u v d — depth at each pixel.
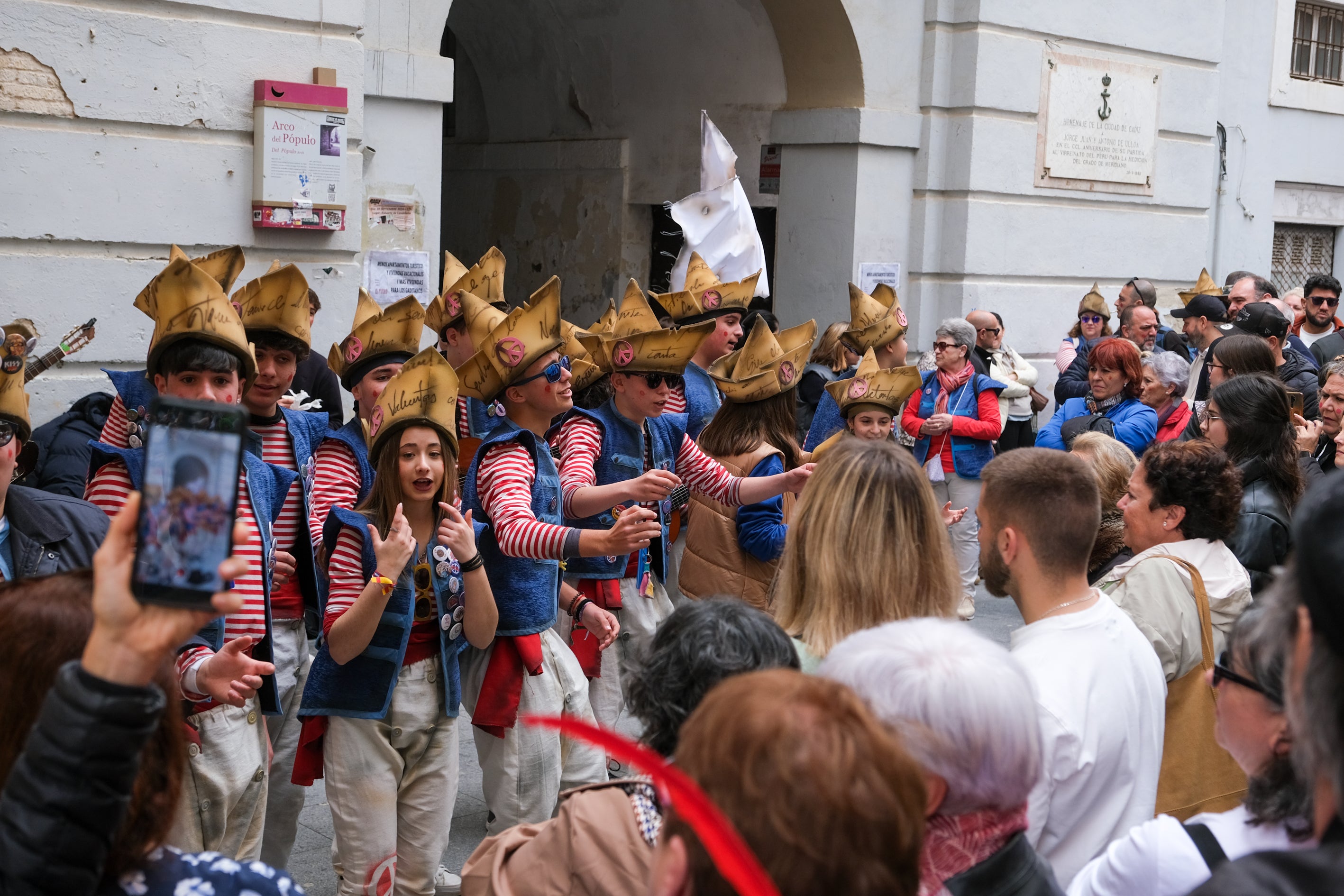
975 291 10.34
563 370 3.76
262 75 6.37
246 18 6.30
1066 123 10.66
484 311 4.44
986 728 1.70
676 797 1.09
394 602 3.19
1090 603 2.59
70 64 5.83
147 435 1.28
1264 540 3.96
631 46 11.21
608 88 11.55
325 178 6.55
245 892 1.48
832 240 10.04
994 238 10.38
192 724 2.88
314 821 4.54
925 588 2.53
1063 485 2.58
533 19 11.77
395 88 7.27
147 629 1.28
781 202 10.34
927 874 1.75
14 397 2.83
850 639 1.87
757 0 9.97
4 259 5.75
